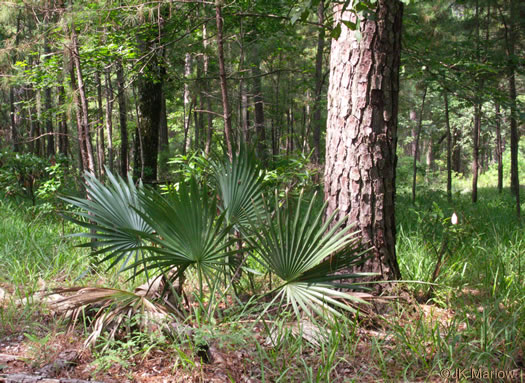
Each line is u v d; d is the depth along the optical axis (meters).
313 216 6.34
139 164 12.17
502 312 4.05
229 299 4.71
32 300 4.28
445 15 12.27
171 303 4.15
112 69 9.61
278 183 5.43
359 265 4.38
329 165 4.46
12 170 8.86
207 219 3.71
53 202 7.64
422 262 5.23
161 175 12.57
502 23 11.52
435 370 3.36
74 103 5.54
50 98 10.78
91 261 5.32
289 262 3.77
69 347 3.61
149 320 3.60
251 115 19.41
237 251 3.84
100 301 3.78
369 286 4.36
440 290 4.77
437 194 14.04
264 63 15.08
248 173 4.39
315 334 3.76
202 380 3.21
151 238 3.73
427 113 21.95
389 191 4.36
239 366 3.40
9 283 4.96
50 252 5.80
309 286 3.76
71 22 5.39
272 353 3.43
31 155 9.45
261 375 3.23
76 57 5.49
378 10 4.17
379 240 4.35
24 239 5.98
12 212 7.81
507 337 3.58
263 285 4.91
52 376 3.23
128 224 4.15
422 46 8.27
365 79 4.22
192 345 3.53
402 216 8.66
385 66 4.23
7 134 17.03
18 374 3.04
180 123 20.28
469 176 26.64
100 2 5.80
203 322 3.76
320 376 3.20
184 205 3.62
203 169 5.21
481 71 7.68
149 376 3.29
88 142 5.51
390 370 3.41
